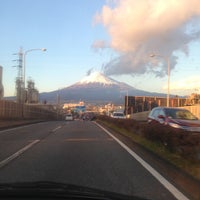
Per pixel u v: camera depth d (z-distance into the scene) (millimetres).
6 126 36562
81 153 16453
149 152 16469
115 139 23094
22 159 14594
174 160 13367
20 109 64375
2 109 52875
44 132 29484
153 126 18609
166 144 15859
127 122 27875
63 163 13680
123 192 9273
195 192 9344
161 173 11828
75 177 11094
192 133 14320
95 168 12680
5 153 16344
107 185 10070
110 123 40188
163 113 21328
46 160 14375
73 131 30828
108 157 15273
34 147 18609
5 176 11188
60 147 18641
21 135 26312
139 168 12727
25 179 10727
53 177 11047
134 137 22766
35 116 79562
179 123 19422
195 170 11352
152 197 8836
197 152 12086
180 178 10922
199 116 48719
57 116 125875
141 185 10109
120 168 12695
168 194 9141
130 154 16172
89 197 6492
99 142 21172
